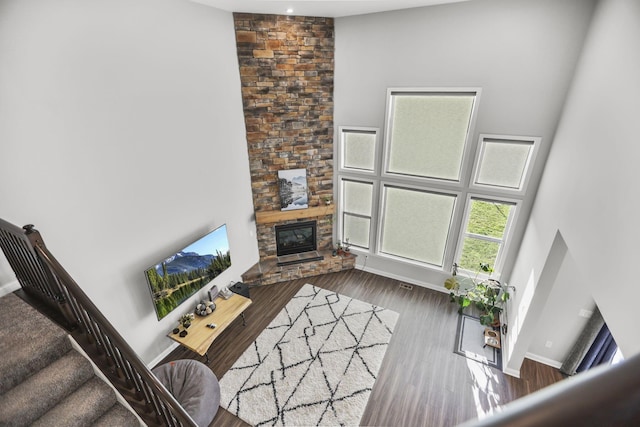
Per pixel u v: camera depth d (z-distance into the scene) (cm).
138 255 386
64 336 242
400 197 572
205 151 457
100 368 244
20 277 273
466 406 386
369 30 485
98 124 321
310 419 371
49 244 302
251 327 503
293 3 421
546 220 381
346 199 625
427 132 511
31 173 281
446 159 512
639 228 197
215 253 488
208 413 353
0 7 246
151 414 246
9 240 247
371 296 574
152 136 377
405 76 486
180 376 383
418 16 449
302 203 597
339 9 454
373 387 407
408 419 371
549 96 411
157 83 371
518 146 457
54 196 298
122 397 241
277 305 552
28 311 264
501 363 441
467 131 479
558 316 408
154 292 398
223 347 467
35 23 265
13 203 274
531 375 423
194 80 418
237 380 416
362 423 367
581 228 279
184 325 445
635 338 187
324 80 534
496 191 485
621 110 246
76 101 300
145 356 419
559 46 389
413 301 561
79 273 329
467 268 564
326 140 575
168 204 414
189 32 399
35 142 279
